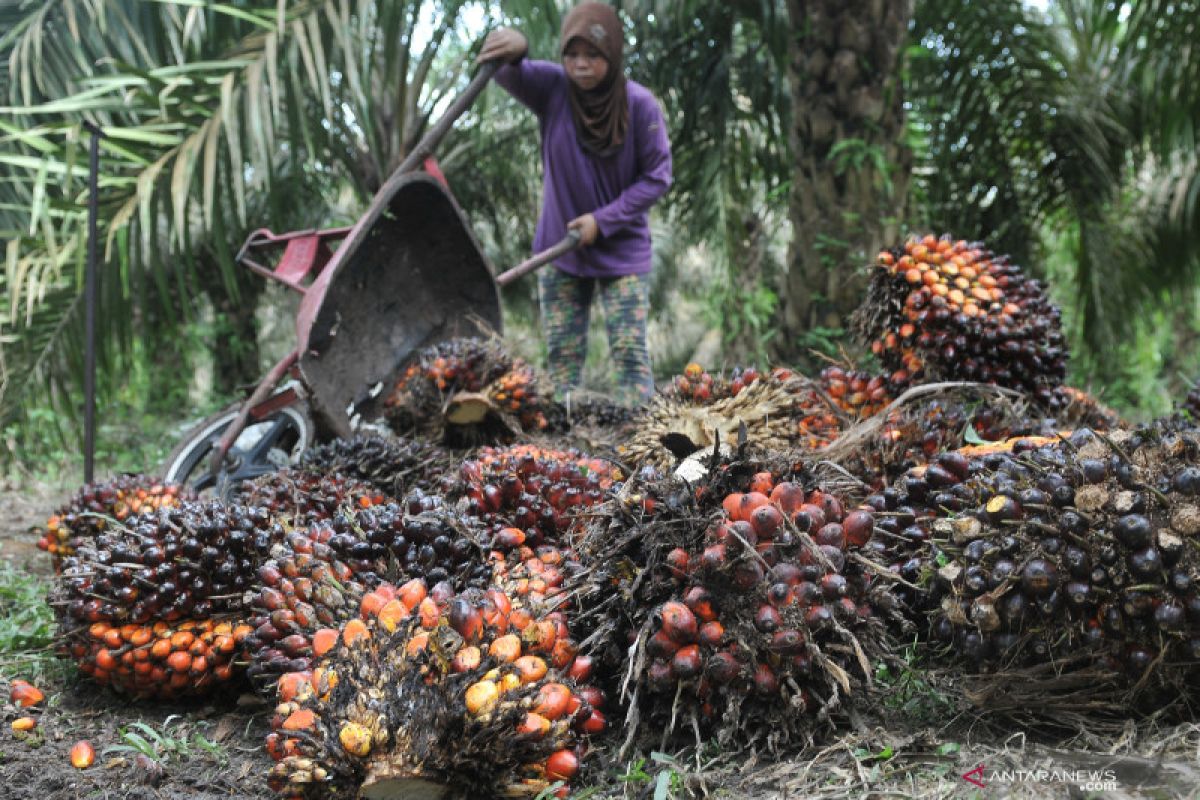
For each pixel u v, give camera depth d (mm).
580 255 4719
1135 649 1725
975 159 7883
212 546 2270
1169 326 11477
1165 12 6680
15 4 5730
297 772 1517
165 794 1844
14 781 1926
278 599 1990
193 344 9570
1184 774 1531
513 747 1562
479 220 10469
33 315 4992
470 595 1746
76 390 5297
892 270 3113
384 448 3215
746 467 1877
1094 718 1842
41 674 2676
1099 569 1689
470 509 2357
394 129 7383
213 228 5160
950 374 3049
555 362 4910
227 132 4773
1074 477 1756
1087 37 7363
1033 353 2992
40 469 7090
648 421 3033
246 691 2354
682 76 7992
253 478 3844
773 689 1720
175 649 2252
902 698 1984
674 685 1778
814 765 1719
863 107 5379
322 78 5031
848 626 1774
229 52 5102
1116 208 8344
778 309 5848
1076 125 7551
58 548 3379
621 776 1720
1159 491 1688
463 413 3658
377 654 1597
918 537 2156
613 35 4434
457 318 4266
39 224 5121
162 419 9570
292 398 3893
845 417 2949
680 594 1812
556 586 1981
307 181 8023
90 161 4223
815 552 1734
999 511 1752
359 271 3924
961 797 1521
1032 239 8227
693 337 13234
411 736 1521
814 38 5395
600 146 4613
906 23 5414
